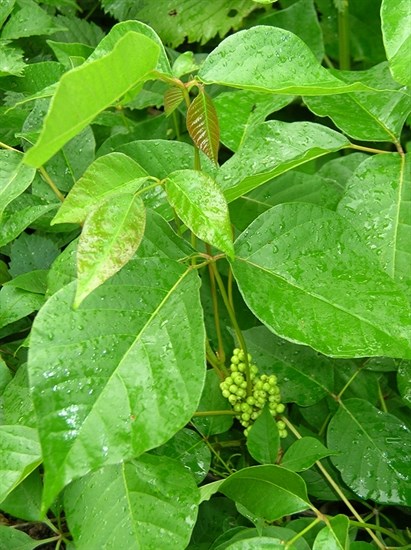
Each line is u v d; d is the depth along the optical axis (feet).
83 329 0.84
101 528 0.93
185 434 1.16
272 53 0.96
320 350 0.91
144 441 0.78
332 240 1.01
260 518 1.03
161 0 1.82
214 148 1.02
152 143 1.18
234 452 1.31
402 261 1.08
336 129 1.86
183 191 0.89
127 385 0.82
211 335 1.33
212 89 1.71
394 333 0.92
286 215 1.02
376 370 1.31
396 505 1.26
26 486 1.03
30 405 1.05
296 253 1.00
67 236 1.39
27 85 1.40
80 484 0.97
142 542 0.90
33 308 1.19
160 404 0.81
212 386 1.19
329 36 1.97
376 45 1.98
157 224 1.02
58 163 1.32
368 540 1.27
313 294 0.96
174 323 0.88
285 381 1.27
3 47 1.40
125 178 0.89
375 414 1.22
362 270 0.98
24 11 1.50
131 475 0.96
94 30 1.72
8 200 1.09
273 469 0.98
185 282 0.93
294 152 1.16
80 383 0.81
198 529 1.20
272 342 1.29
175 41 1.80
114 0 1.78
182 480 0.96
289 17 1.64
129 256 0.82
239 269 0.99
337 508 1.35
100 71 0.73
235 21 1.80
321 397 1.26
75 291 0.86
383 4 1.00
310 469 1.24
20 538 1.05
